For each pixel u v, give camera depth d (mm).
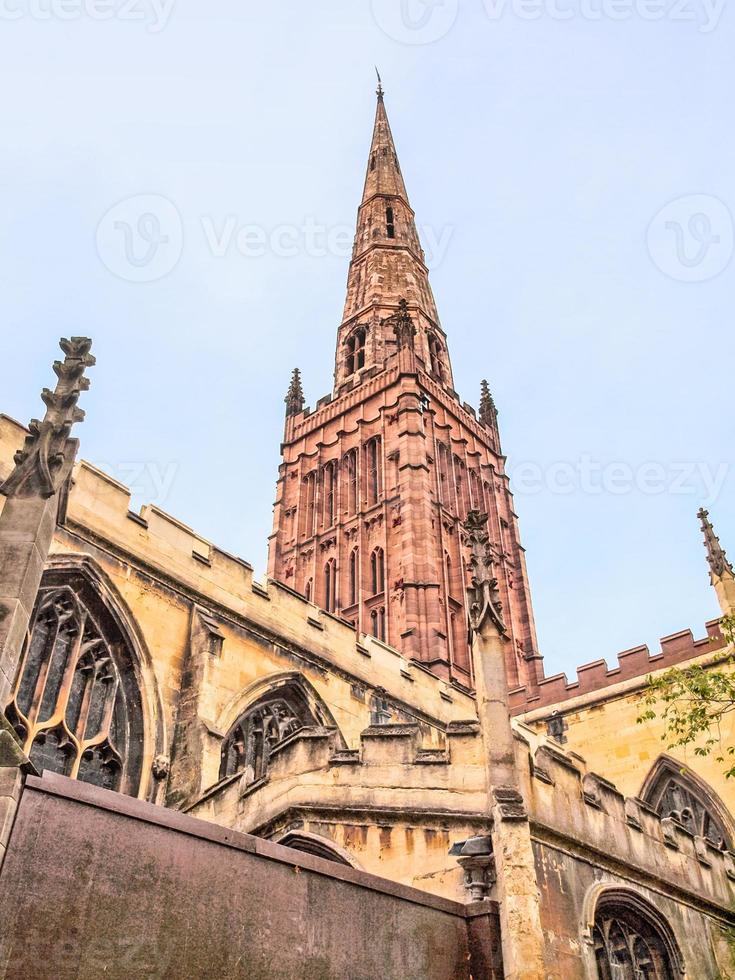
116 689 26062
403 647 67875
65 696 24453
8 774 9812
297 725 31203
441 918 14836
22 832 9773
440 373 103062
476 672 19031
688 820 37156
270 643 31250
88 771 24344
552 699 44312
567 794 19531
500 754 17484
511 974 14477
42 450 13172
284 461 91750
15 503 12633
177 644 28016
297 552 83062
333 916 12969
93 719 25203
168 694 26875
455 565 78250
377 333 100125
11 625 11281
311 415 94000
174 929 10766
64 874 9969
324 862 13297
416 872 17078
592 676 43562
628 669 42469
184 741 25938
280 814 19688
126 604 26875
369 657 35625
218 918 11328
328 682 32875
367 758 19094
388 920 13836
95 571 26344
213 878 11516
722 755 36875
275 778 20625
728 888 23953
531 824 17625
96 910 10094
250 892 11906
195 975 10758
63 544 25938
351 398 90688
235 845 12039
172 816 11406
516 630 81750
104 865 10375
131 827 10859
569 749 41531
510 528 89812
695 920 21484
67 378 14242
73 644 25406
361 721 33406
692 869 22688
